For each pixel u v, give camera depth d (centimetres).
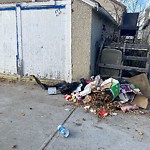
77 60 534
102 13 574
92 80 511
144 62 585
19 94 498
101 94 431
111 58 564
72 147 275
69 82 553
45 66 571
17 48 590
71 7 505
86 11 497
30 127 329
